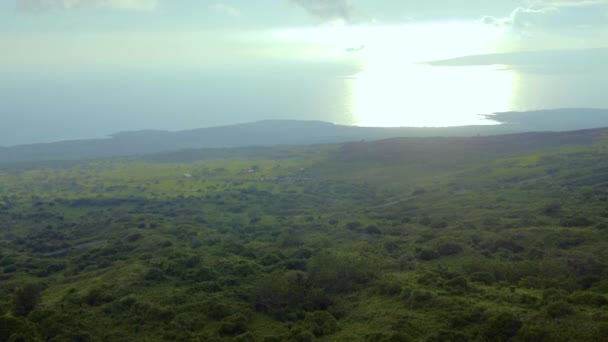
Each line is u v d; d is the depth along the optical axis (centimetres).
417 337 5009
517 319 4872
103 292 6391
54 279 8375
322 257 7519
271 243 10575
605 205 10900
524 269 6706
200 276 7062
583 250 7712
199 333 5425
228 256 8500
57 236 12700
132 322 5706
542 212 10938
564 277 6425
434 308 5597
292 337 5209
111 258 9288
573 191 13362
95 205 17138
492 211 11844
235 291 6544
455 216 11919
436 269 7356
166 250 8938
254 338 5300
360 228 11700
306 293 6481
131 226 12450
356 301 6291
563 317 4772
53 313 5625
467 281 6438
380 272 7262
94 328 5534
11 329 5134
